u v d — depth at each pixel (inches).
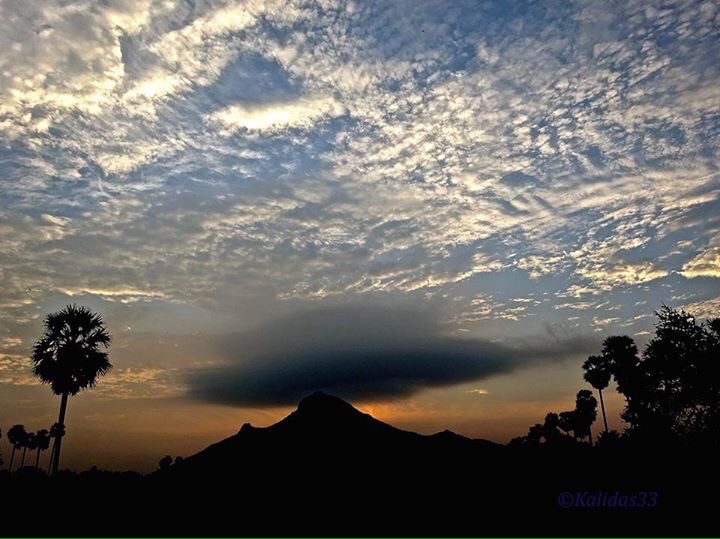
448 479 1599.4
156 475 2135.8
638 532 670.5
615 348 1676.9
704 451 879.1
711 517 697.6
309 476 2252.7
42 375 1158.3
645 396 1062.4
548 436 2578.7
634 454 973.8
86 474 1624.0
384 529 920.3
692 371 936.3
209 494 1525.6
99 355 1206.3
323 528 973.2
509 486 1195.3
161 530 909.8
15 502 974.4
